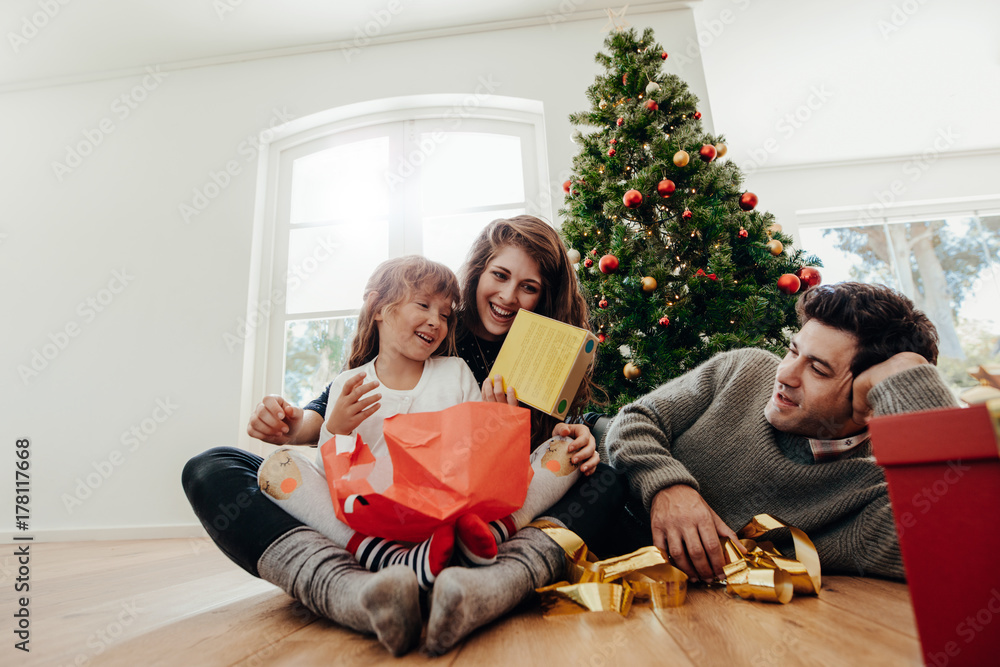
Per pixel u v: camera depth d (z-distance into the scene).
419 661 0.51
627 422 0.92
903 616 0.58
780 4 2.61
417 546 0.64
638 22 2.58
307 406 0.97
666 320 1.35
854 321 0.73
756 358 0.93
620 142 1.59
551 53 2.59
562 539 0.69
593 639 0.56
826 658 0.47
